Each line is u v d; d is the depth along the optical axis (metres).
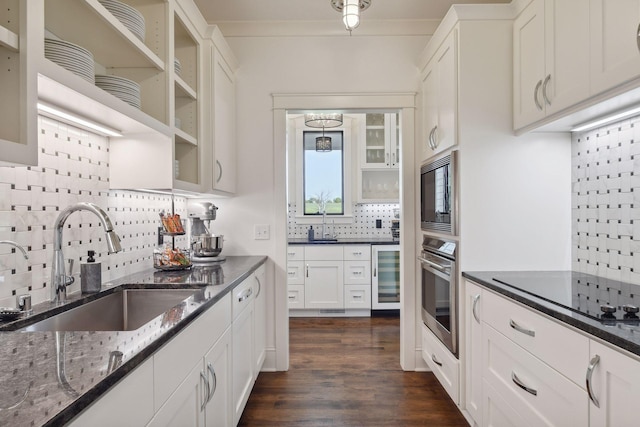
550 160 2.08
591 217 1.94
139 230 2.14
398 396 2.45
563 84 1.62
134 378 0.83
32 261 1.36
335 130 4.88
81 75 1.20
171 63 1.81
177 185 1.89
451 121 2.16
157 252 2.17
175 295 1.70
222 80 2.51
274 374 2.79
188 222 2.78
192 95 2.22
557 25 1.66
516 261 2.08
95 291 1.56
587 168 1.96
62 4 1.24
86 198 1.66
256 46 2.85
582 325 1.14
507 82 2.08
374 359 3.07
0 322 1.13
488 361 1.80
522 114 1.96
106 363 0.76
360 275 4.34
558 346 1.27
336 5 2.18
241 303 2.01
